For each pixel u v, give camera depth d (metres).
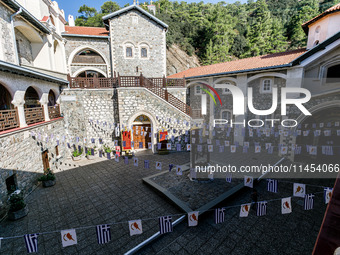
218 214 4.92
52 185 9.53
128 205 7.80
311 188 9.30
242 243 5.88
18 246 5.69
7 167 7.25
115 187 9.36
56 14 15.93
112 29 17.08
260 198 8.41
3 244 5.75
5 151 7.15
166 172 10.77
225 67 16.67
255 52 38.12
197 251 5.57
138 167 11.85
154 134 14.20
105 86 14.00
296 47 39.84
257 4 58.75
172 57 32.56
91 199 8.27
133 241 5.86
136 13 17.31
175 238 6.07
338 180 2.19
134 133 15.18
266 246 5.76
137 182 9.88
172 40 33.22
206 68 18.83
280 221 6.87
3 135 6.95
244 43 40.03
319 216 7.11
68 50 17.52
